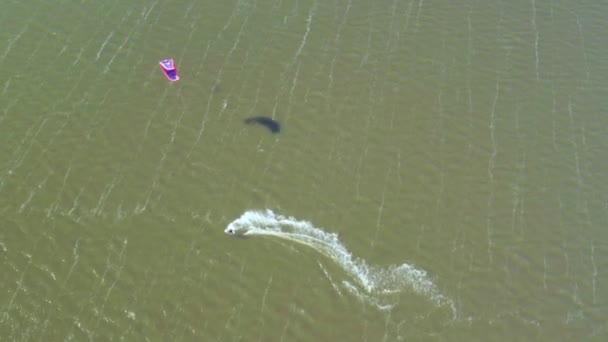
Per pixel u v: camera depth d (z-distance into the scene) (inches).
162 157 1026.1
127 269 895.7
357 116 1089.4
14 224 936.3
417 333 847.1
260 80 1140.5
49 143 1035.9
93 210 957.2
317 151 1040.2
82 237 926.4
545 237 943.7
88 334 832.9
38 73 1138.0
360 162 1027.3
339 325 852.0
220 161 1024.2
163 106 1095.0
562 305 875.4
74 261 900.6
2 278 879.7
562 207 978.1
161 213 957.8
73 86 1119.6
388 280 895.7
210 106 1098.1
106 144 1039.0
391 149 1045.2
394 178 1007.6
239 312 859.4
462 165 1026.1
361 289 886.4
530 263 916.6
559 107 1107.9
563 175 1015.6
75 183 988.6
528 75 1158.3
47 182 987.3
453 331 850.1
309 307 867.4
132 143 1042.1
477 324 856.3
